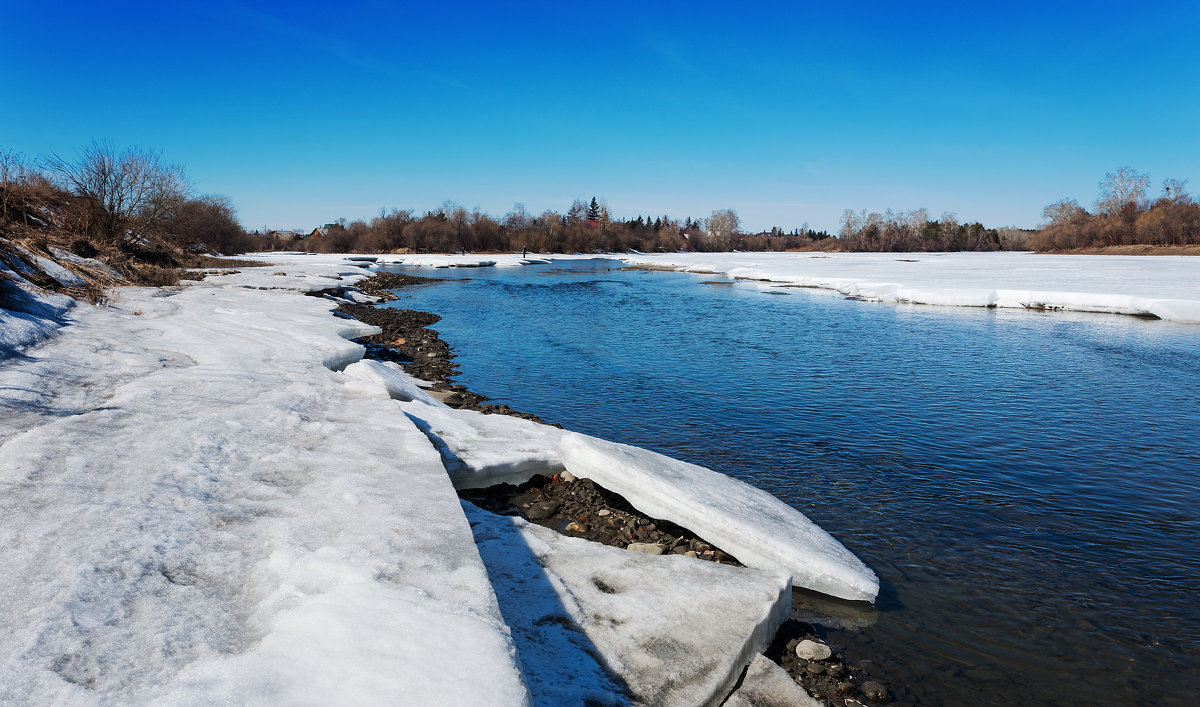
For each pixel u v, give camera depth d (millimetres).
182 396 6359
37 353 7645
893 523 6297
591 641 3658
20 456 4445
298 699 2293
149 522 3623
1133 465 7938
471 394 10516
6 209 15570
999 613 4820
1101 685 4051
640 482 5898
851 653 4277
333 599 2895
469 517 5145
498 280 39062
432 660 2492
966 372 13016
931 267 46781
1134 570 5492
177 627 2750
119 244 21188
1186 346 15992
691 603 4121
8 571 3066
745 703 3539
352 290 24484
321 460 4805
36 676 2377
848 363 13859
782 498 6812
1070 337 17500
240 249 51562
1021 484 7324
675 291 32531
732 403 10531
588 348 15398
